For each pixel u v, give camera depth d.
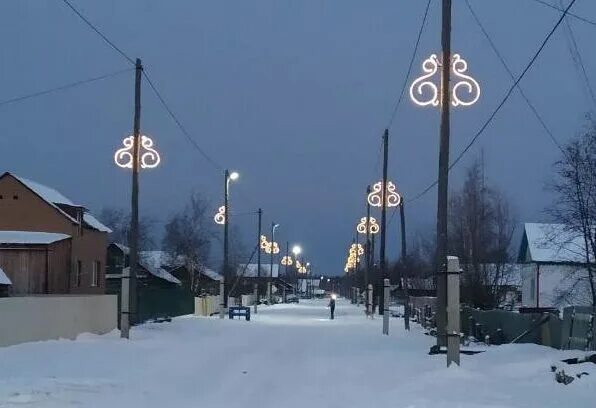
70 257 42.41
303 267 167.25
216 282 87.06
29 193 42.81
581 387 12.52
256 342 28.05
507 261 49.25
